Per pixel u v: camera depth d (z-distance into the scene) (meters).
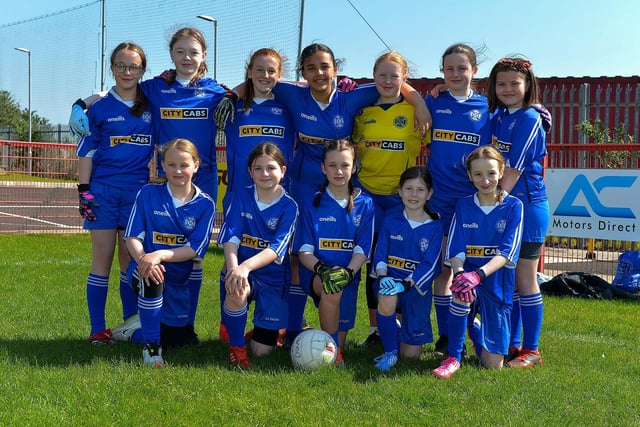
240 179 5.12
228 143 5.22
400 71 4.79
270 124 5.08
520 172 4.64
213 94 5.27
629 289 7.70
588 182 8.59
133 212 4.62
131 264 4.62
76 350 4.60
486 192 4.48
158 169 5.26
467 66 4.78
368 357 4.79
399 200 5.01
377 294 4.56
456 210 4.65
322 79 4.78
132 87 5.03
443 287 5.01
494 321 4.47
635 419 3.45
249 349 4.91
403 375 4.20
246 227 4.68
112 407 3.41
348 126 5.04
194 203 4.63
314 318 5.98
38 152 14.48
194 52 5.12
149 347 4.34
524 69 4.62
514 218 4.49
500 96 4.70
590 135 13.52
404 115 4.92
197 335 5.27
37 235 12.34
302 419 3.34
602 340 5.45
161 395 3.63
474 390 3.90
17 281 7.25
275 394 3.72
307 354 4.25
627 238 8.34
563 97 14.36
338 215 4.67
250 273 4.71
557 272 9.27
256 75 4.93
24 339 4.88
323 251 4.69
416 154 5.04
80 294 6.63
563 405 3.63
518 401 3.70
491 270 4.34
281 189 4.69
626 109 14.11
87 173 5.02
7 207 17.66
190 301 5.09
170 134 5.18
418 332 4.69
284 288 4.75
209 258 9.59
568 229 8.81
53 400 3.50
